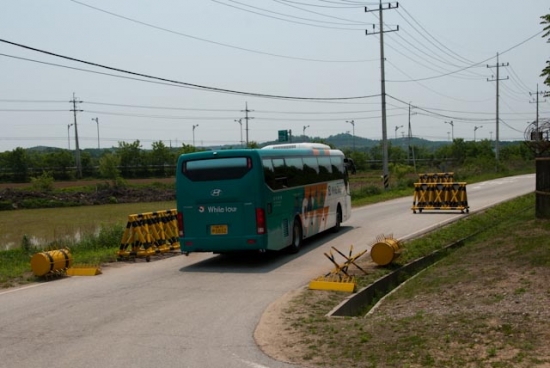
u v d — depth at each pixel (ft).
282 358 21.90
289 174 51.57
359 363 20.76
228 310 30.35
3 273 44.65
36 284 39.91
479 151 297.94
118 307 31.60
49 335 26.03
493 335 22.70
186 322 27.91
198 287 37.35
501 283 33.12
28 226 106.52
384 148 141.28
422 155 360.89
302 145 58.49
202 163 46.50
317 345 23.29
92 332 26.40
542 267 35.65
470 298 30.99
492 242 49.57
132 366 21.35
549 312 25.45
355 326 25.95
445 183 82.07
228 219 45.93
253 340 24.52
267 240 45.83
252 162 45.55
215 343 24.18
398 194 127.44
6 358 22.63
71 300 33.83
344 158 70.85
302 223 54.24
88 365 21.58
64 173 290.15
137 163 304.30
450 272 39.47
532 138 60.54
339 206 67.05
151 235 52.70
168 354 22.74
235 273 42.73
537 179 60.59
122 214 128.36
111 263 48.93
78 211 140.77
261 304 31.68
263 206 45.50
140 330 26.55
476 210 83.35
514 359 19.77
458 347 21.57
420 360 20.47
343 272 38.32
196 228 46.75
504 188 133.28
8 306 32.60
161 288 37.09
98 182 253.85
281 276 40.91
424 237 55.98
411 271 43.80
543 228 52.70
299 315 28.76
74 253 58.95
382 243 41.88
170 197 180.34
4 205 152.35
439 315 27.12
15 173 280.72
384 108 141.59
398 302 33.55
